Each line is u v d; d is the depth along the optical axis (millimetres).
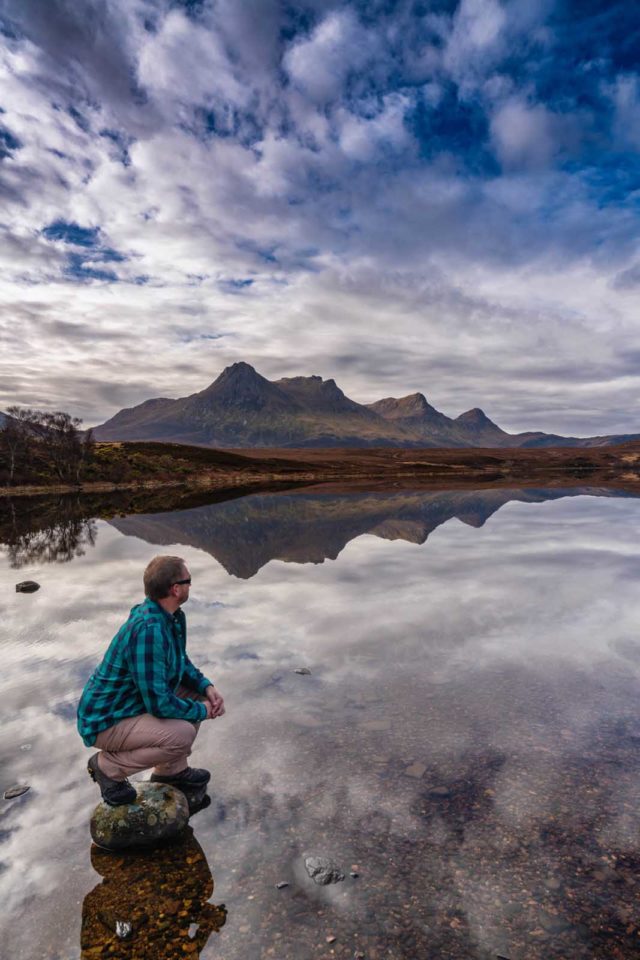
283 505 35781
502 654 7465
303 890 3305
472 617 9273
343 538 19594
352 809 4078
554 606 9969
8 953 2871
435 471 111250
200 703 4336
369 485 62781
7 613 9734
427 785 4375
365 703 5934
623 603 10133
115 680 4055
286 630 8602
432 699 6031
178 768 4340
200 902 3232
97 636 8375
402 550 16641
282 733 5270
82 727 4047
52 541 20250
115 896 3295
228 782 4465
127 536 21266
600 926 3014
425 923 3047
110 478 72438
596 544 17500
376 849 3646
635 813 3975
